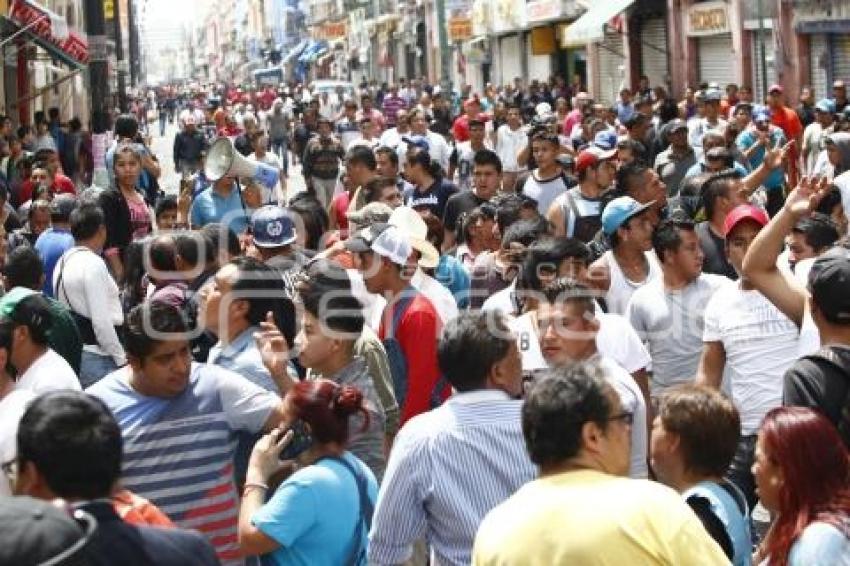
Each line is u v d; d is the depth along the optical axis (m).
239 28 184.00
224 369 7.29
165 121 85.50
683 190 12.43
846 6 32.16
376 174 14.96
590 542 4.83
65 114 58.31
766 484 5.46
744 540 5.88
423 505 6.31
